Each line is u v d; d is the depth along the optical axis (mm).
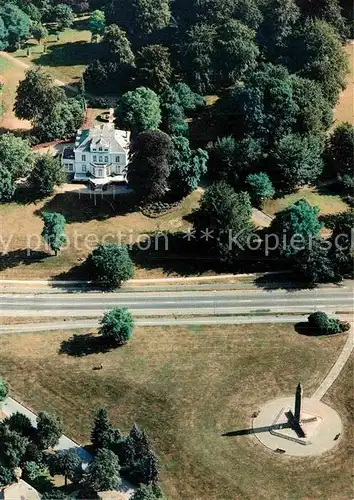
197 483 196375
